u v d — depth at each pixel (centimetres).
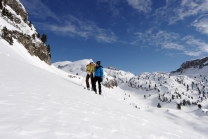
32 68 1518
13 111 411
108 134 455
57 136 339
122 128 567
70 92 988
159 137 620
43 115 442
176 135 757
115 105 1109
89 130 433
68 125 422
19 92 602
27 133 319
